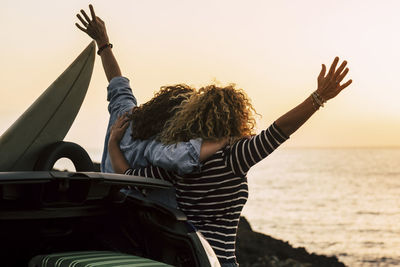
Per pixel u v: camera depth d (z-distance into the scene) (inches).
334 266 1839.3
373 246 3934.5
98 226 89.4
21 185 77.8
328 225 5177.2
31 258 82.0
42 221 82.3
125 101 123.6
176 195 101.1
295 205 7066.9
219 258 99.0
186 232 87.7
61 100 109.9
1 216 77.5
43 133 110.9
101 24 139.4
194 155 96.2
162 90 108.5
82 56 110.7
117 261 77.4
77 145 114.6
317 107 96.1
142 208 90.0
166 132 100.3
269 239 1978.3
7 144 105.5
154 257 90.3
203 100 98.8
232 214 100.4
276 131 95.3
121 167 107.7
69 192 82.0
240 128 100.2
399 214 6131.9
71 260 76.7
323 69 96.4
